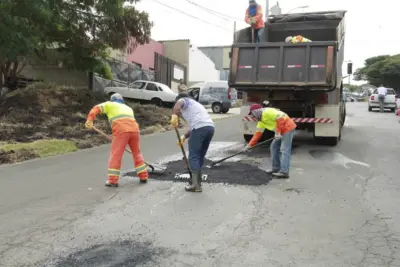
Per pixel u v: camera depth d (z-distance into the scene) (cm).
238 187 621
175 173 714
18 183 666
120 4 1465
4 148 890
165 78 3203
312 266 359
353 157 877
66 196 584
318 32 1116
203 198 564
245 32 1096
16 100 1349
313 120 980
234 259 374
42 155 920
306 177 688
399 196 577
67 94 1519
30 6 1131
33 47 1189
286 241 414
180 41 3538
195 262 368
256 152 946
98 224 468
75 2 1430
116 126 634
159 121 1529
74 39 1585
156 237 428
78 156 929
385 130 1403
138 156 652
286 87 912
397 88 6506
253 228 451
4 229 455
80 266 362
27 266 364
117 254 387
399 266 358
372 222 470
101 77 1955
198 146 591
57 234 439
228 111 2430
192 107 602
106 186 635
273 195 580
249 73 938
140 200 558
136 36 1653
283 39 1144
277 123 680
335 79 895
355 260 370
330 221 473
